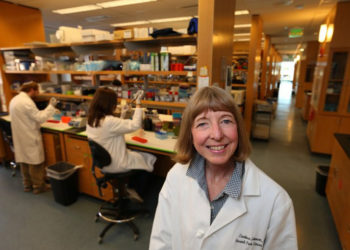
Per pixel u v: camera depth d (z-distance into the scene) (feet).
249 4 13.43
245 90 18.30
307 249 6.33
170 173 2.99
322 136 13.16
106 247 6.29
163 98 8.52
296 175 10.82
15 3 13.01
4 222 7.32
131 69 8.93
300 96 30.83
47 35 25.34
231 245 2.35
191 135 2.74
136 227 6.86
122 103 9.12
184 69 7.89
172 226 2.80
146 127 8.79
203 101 2.42
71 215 7.66
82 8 15.83
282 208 2.31
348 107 12.38
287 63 82.28
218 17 7.09
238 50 25.32
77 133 8.05
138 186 7.41
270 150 14.30
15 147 8.56
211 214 2.53
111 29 24.45
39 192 9.07
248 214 2.36
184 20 19.80
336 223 6.66
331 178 8.00
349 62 11.90
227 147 2.39
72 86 11.42
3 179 10.27
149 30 8.20
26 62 11.37
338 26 11.74
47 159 9.36
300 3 13.03
